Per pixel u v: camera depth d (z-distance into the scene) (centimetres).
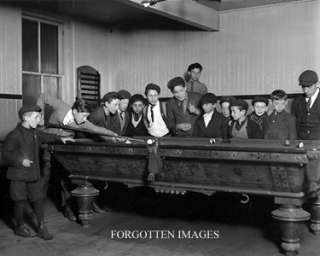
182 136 527
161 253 357
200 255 351
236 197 543
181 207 519
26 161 385
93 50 757
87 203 436
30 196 404
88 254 357
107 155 402
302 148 314
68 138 440
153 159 363
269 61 660
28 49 648
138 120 550
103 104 500
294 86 642
